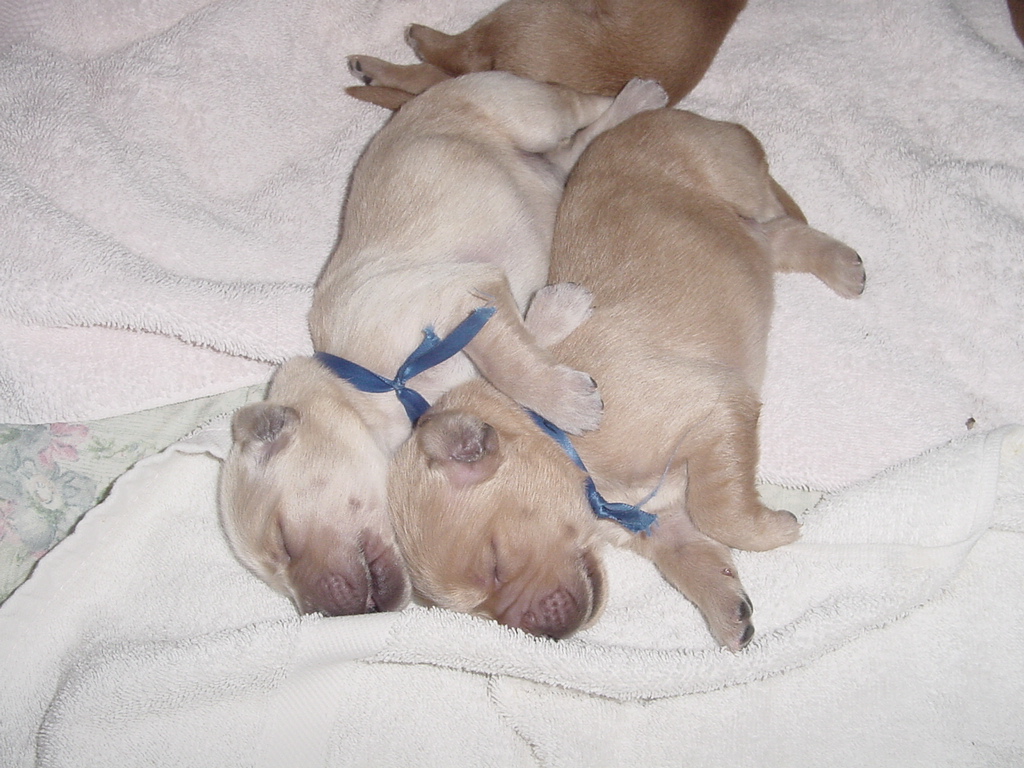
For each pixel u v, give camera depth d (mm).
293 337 370
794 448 356
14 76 411
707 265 325
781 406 362
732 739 317
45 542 369
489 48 403
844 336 368
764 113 406
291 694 321
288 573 328
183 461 370
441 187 352
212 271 398
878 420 357
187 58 425
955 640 323
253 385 387
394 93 416
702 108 413
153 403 382
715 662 310
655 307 315
